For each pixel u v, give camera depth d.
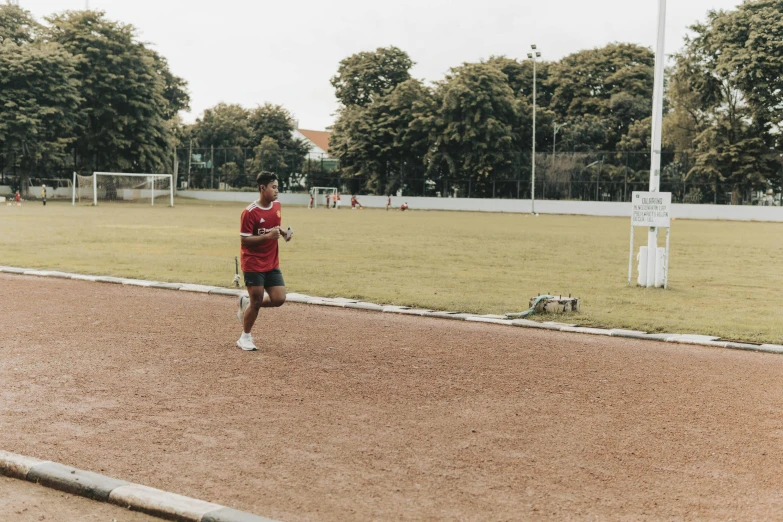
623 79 70.62
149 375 6.81
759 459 4.81
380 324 9.59
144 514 3.98
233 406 5.87
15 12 66.50
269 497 4.12
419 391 6.38
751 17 54.44
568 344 8.48
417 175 70.56
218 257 17.72
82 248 19.66
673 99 60.25
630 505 4.06
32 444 4.93
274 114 83.62
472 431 5.31
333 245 22.17
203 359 7.49
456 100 66.06
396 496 4.15
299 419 5.55
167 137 68.12
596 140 68.56
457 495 4.17
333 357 7.66
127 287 12.61
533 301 10.48
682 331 9.21
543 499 4.13
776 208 52.34
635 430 5.39
